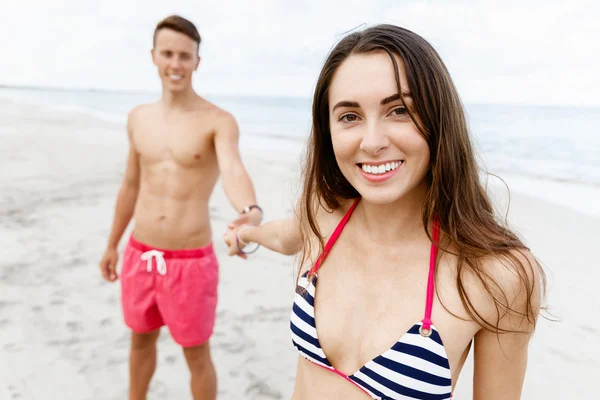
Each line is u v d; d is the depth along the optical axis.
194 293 2.59
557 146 12.88
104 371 3.24
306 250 1.55
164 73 2.55
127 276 2.69
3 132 14.12
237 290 4.44
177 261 2.57
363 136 1.15
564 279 4.75
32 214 6.22
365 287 1.34
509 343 1.20
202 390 2.74
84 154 10.59
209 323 2.67
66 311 3.96
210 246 2.68
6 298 4.12
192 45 2.52
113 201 6.88
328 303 1.39
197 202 2.59
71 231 5.68
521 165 11.02
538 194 8.41
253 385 3.12
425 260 1.29
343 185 1.48
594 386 3.15
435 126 1.15
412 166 1.17
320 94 1.33
